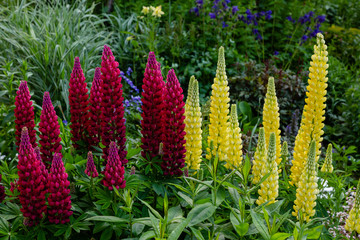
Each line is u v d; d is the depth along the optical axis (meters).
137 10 8.41
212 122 3.07
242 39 8.45
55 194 2.38
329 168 3.16
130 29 8.02
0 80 5.62
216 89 3.01
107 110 2.79
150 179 2.83
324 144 6.73
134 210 2.59
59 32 6.49
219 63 2.99
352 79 7.70
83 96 2.95
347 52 9.25
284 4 9.43
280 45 8.92
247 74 7.09
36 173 2.37
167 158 2.84
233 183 2.80
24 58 6.43
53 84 6.19
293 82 6.88
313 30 8.89
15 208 2.61
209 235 2.17
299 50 8.59
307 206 2.55
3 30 6.61
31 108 2.85
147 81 2.78
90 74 6.34
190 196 2.61
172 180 2.85
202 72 7.59
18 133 2.86
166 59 7.61
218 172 3.15
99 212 2.59
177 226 1.98
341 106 7.30
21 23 6.67
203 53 7.54
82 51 6.58
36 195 2.38
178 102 2.79
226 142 3.08
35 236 2.58
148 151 2.89
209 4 8.52
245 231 2.11
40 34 6.63
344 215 3.35
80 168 2.74
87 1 8.73
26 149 2.34
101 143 2.93
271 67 7.16
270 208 2.36
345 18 11.30
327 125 7.05
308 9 9.35
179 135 2.84
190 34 7.84
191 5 8.81
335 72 7.58
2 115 5.09
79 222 2.47
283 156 3.31
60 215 2.44
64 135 3.46
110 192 2.56
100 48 6.93
